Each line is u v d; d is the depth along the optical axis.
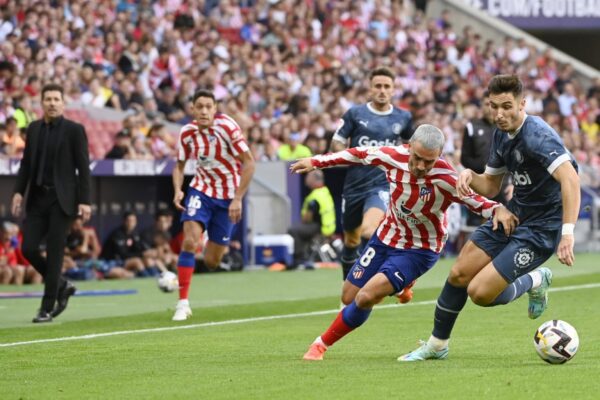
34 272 54.94
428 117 82.75
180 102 75.12
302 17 90.81
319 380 22.83
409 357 26.02
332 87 84.75
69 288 37.34
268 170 66.00
